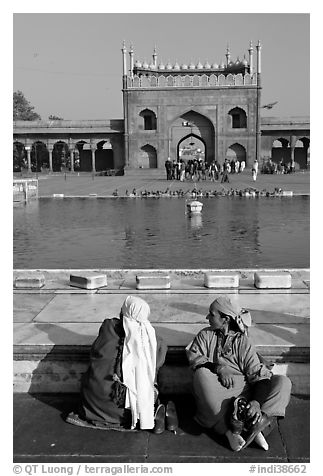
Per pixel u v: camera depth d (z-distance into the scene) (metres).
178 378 3.43
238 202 19.38
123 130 40.59
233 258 8.88
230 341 3.03
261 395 2.89
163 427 3.00
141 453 2.81
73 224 13.70
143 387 2.97
